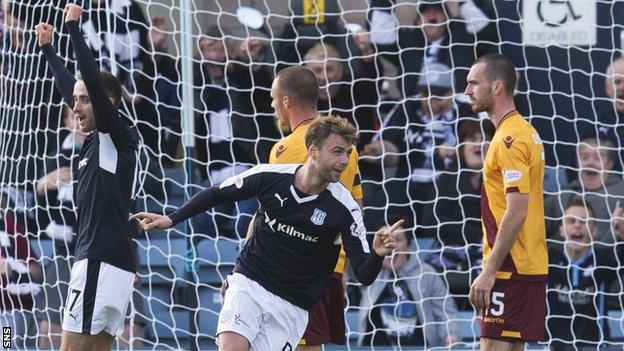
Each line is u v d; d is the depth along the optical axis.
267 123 30.05
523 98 30.09
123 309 20.98
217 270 27.59
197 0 30.50
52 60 22.33
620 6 29.16
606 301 27.44
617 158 28.44
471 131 29.08
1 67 29.30
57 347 28.14
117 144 20.84
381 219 28.91
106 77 21.47
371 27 30.03
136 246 28.08
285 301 18.50
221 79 30.12
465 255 28.27
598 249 27.30
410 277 27.25
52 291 28.20
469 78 20.81
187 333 27.20
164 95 30.19
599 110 29.56
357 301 28.31
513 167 20.05
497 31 29.78
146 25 28.62
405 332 28.03
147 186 29.59
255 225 18.72
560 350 27.20
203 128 30.09
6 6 29.92
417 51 29.88
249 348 18.67
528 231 20.59
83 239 20.95
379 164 29.39
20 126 29.31
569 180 29.39
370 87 29.98
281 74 20.59
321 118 17.67
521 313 20.62
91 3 28.69
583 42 28.67
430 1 29.70
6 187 29.06
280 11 30.55
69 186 28.67
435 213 28.53
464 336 27.86
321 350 21.28
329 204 18.00
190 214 18.31
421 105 29.45
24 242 28.59
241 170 29.91
